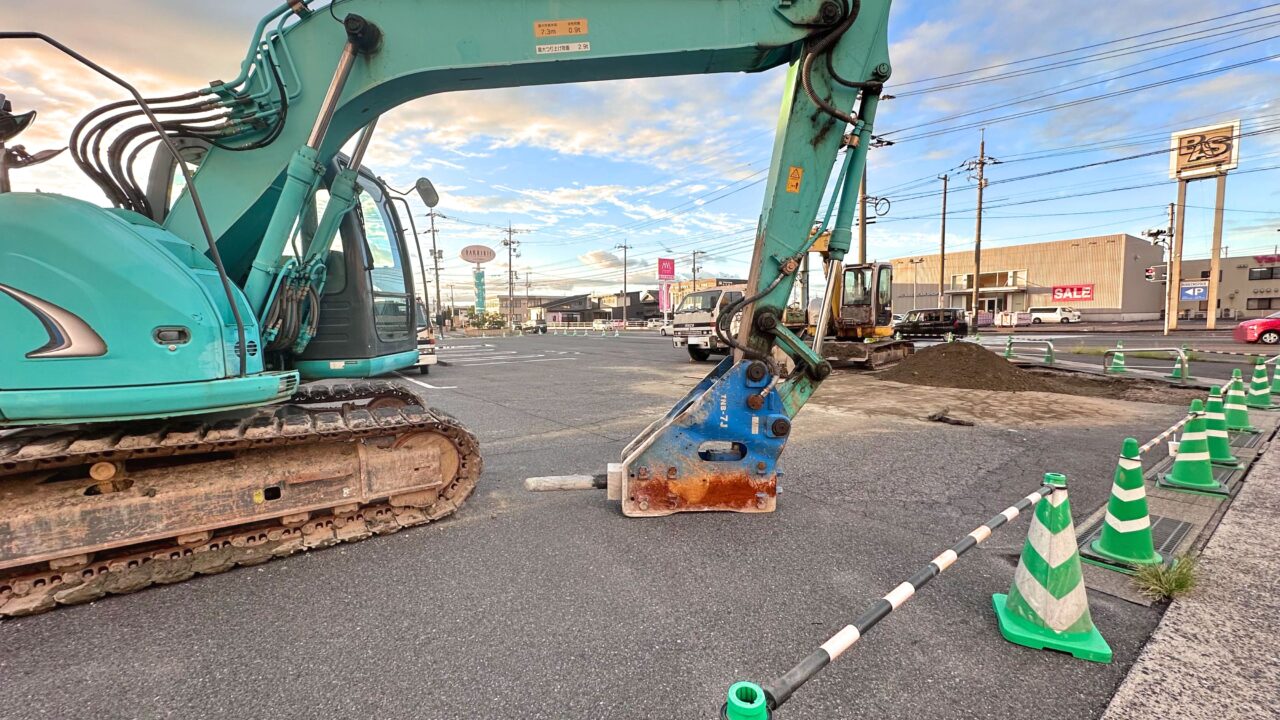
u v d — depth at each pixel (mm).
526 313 92062
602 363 16016
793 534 3516
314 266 3762
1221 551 3125
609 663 2225
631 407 8312
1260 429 6047
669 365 15234
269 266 3326
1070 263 52969
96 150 3115
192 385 2805
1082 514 3816
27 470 2730
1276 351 15695
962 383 10312
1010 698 2002
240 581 2916
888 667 2180
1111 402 8406
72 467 2916
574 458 5379
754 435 3781
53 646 2336
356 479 3432
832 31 3406
